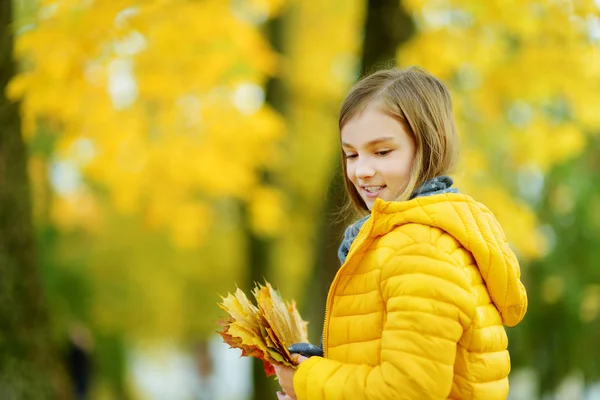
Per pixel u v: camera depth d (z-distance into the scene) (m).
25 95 5.14
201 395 19.64
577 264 9.10
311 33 10.37
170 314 15.66
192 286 15.64
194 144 7.30
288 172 11.06
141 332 16.64
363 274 2.24
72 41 5.11
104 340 12.88
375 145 2.37
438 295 2.05
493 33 6.21
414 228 2.18
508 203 6.89
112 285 14.27
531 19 5.71
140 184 8.05
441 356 2.02
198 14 5.72
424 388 2.01
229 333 2.32
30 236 5.22
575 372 9.16
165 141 7.21
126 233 14.14
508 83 6.20
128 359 14.73
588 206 9.09
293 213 11.64
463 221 2.21
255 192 8.36
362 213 2.75
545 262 9.12
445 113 2.47
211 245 14.84
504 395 2.25
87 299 11.45
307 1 9.59
